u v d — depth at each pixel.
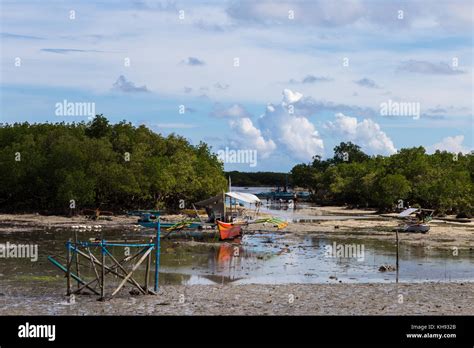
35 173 99.44
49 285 36.44
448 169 134.12
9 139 114.38
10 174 98.50
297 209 146.62
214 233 72.31
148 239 64.69
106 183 102.38
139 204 113.56
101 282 32.56
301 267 46.44
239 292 35.00
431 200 114.62
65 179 96.06
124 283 33.69
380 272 44.47
